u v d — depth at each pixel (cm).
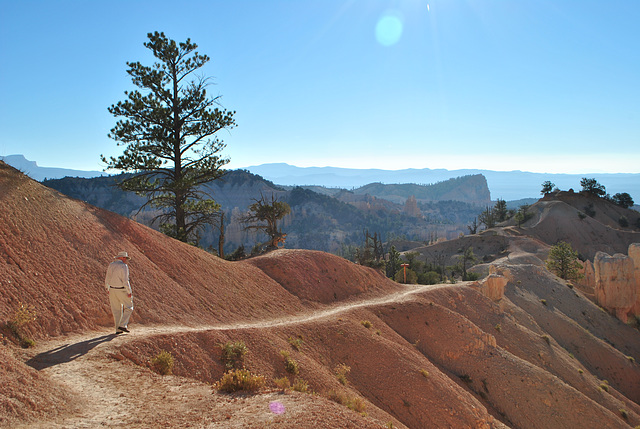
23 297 1269
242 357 1662
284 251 3969
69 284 1513
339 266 4116
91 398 916
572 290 6638
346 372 2341
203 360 1491
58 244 1670
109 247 1959
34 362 1053
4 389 767
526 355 4319
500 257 11569
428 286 5081
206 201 4384
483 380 3403
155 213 18212
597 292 6725
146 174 3972
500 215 18938
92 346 1230
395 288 4722
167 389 1066
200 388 1102
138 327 1599
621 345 5800
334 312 3103
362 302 3719
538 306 5734
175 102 3906
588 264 8594
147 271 2038
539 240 13212
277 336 2141
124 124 3750
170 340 1454
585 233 13900
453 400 2641
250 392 1084
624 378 5056
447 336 3594
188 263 2520
